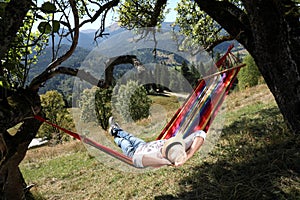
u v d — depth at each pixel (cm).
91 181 932
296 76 589
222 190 547
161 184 694
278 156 596
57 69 296
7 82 249
